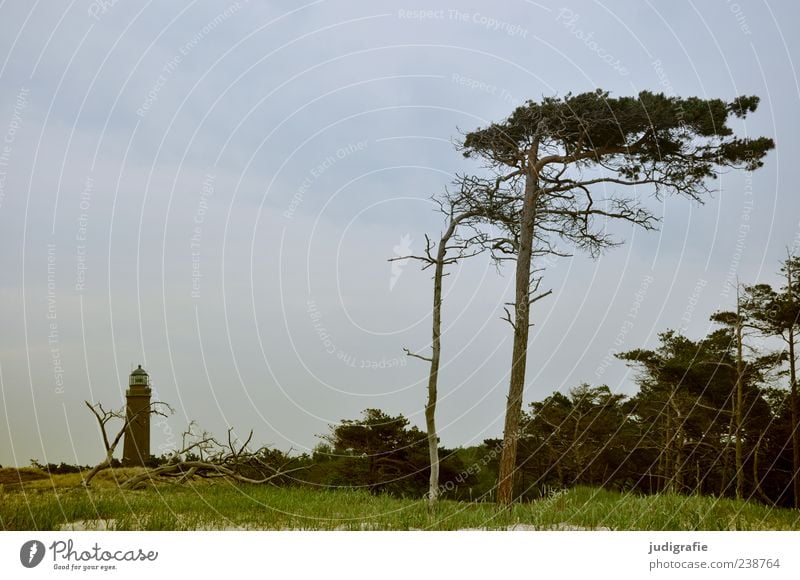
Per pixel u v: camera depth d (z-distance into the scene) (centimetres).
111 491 1942
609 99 2319
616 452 4825
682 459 4334
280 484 2448
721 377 3916
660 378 4169
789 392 3850
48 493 1856
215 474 2316
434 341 1909
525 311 2281
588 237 2383
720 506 1900
